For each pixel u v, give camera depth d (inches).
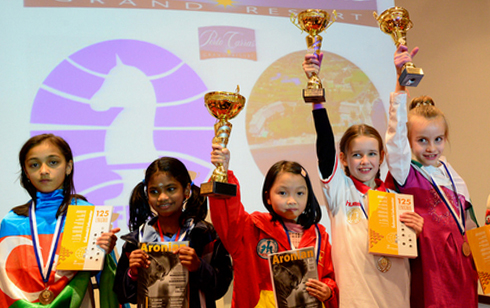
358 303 68.2
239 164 131.2
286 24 146.1
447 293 71.7
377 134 78.0
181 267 66.7
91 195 118.7
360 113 146.3
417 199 76.9
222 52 138.1
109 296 74.2
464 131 148.9
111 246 72.1
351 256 71.0
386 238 69.3
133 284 69.7
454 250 73.7
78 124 122.6
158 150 126.0
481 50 145.4
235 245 69.0
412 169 78.7
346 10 152.9
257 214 75.6
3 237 73.2
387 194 72.4
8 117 119.1
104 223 71.9
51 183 75.1
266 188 74.7
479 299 137.0
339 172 75.9
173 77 132.2
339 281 71.3
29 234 73.3
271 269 65.1
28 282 70.2
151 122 127.3
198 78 134.1
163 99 129.7
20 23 125.5
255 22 143.3
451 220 75.6
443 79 156.5
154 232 73.7
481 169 142.9
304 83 142.9
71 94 124.3
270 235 72.2
